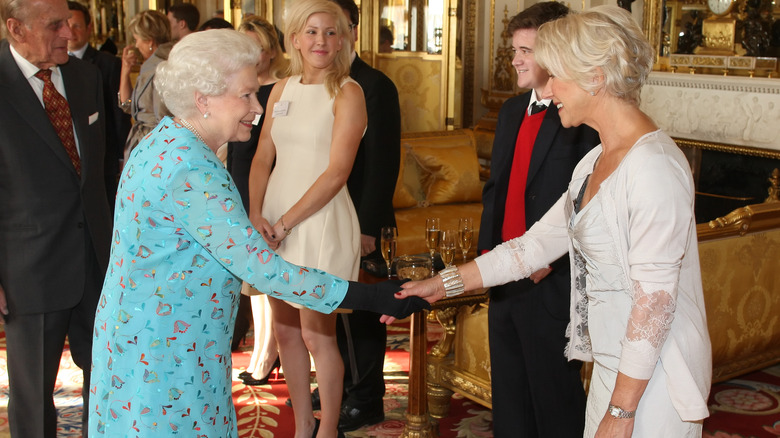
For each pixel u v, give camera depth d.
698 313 1.76
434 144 6.01
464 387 3.38
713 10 6.57
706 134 6.65
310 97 2.82
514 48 2.56
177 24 5.87
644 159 1.66
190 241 1.75
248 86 1.83
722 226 3.42
